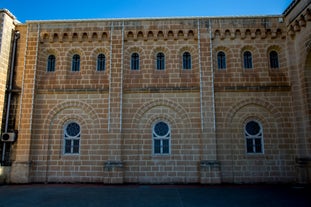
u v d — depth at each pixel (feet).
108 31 59.93
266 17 59.57
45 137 56.80
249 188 48.96
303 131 54.19
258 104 56.95
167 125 57.16
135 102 57.52
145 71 58.70
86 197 41.37
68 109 58.13
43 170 55.42
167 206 35.78
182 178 54.39
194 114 56.59
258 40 59.31
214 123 55.42
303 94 54.24
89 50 60.08
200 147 55.21
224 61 59.57
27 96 57.41
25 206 35.96
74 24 60.64
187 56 60.13
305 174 52.06
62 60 59.88
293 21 55.67
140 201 38.63
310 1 50.21
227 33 59.72
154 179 54.44
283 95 57.06
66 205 36.40
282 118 56.18
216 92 57.36
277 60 59.26
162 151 56.08
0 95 55.62
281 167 54.49
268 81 57.57
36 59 59.00
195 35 59.31
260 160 54.90
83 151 56.03
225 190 47.03
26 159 54.85
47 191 46.26
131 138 56.03
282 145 55.36
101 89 57.77
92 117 57.21
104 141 55.98
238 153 55.11
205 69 57.72
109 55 59.47
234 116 56.65
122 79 57.72
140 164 55.11
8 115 56.95
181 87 57.52
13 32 60.34
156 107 57.57
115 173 53.62
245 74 58.13
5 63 57.31
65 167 55.67
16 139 55.98
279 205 36.04
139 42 59.93
